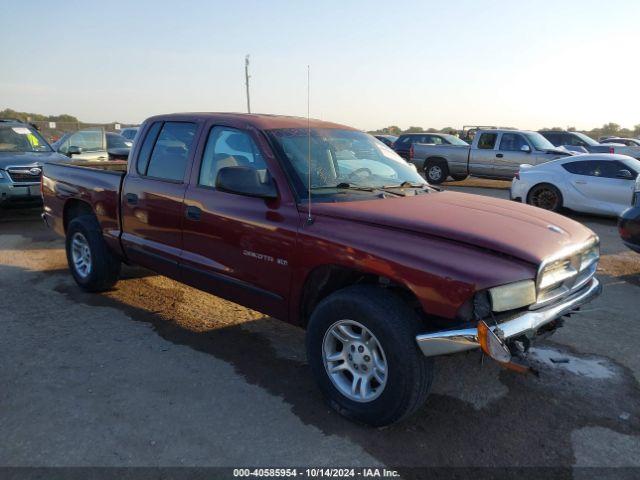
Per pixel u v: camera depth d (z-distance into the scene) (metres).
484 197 4.27
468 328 2.85
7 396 3.55
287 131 4.07
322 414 3.41
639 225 6.29
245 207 3.84
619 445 3.15
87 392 3.62
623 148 19.78
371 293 3.17
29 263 6.88
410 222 3.20
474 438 3.19
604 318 5.16
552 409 3.52
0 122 10.84
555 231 3.39
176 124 4.66
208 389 3.70
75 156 12.38
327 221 3.42
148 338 4.55
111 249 5.34
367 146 4.57
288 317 3.73
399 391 3.01
